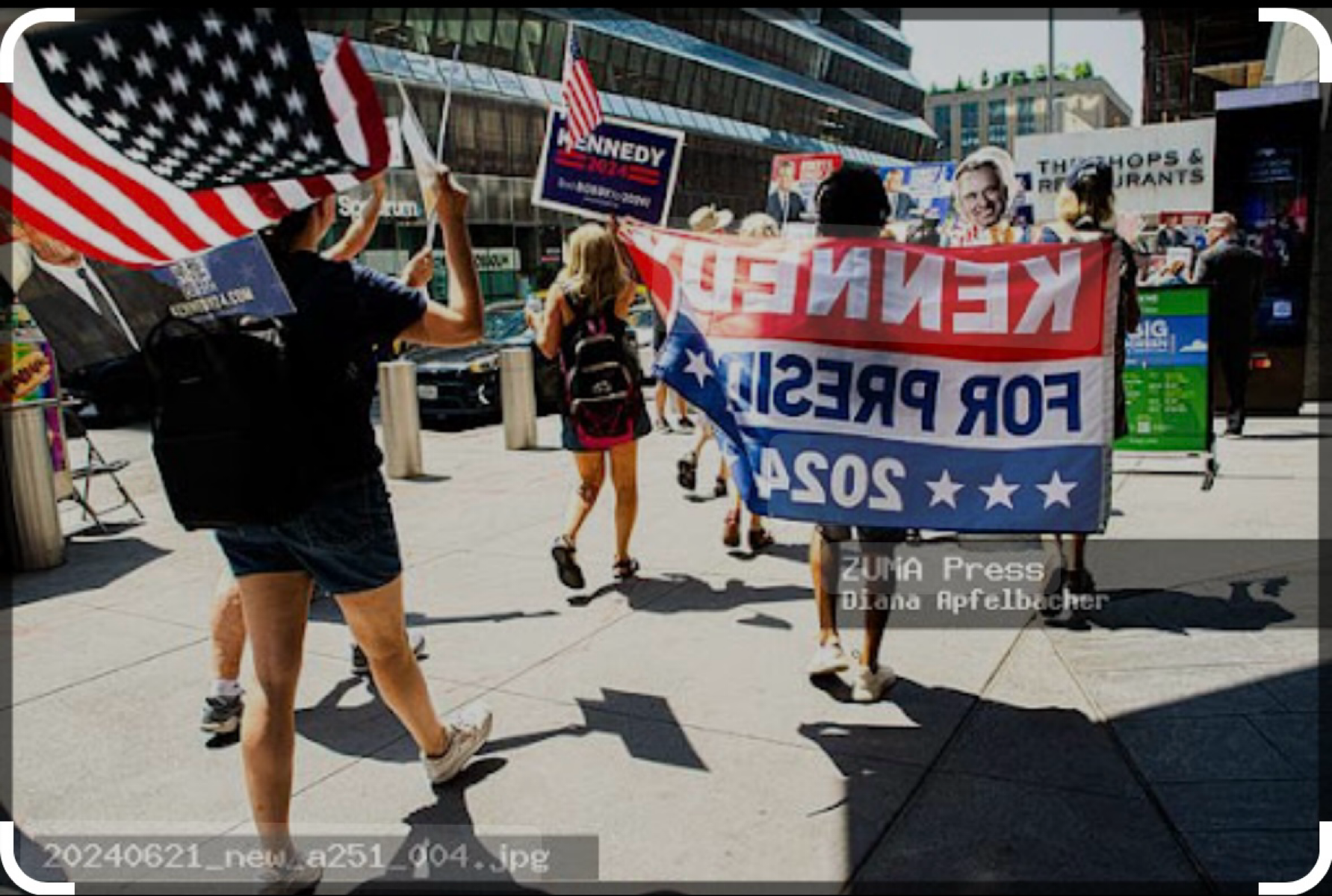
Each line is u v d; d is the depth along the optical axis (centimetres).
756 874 275
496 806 316
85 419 1250
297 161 248
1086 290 348
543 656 436
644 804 313
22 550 603
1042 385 351
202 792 333
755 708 378
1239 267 877
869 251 363
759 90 4109
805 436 366
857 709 374
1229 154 1000
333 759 351
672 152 489
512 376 1001
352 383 270
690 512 699
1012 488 354
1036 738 345
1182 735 341
